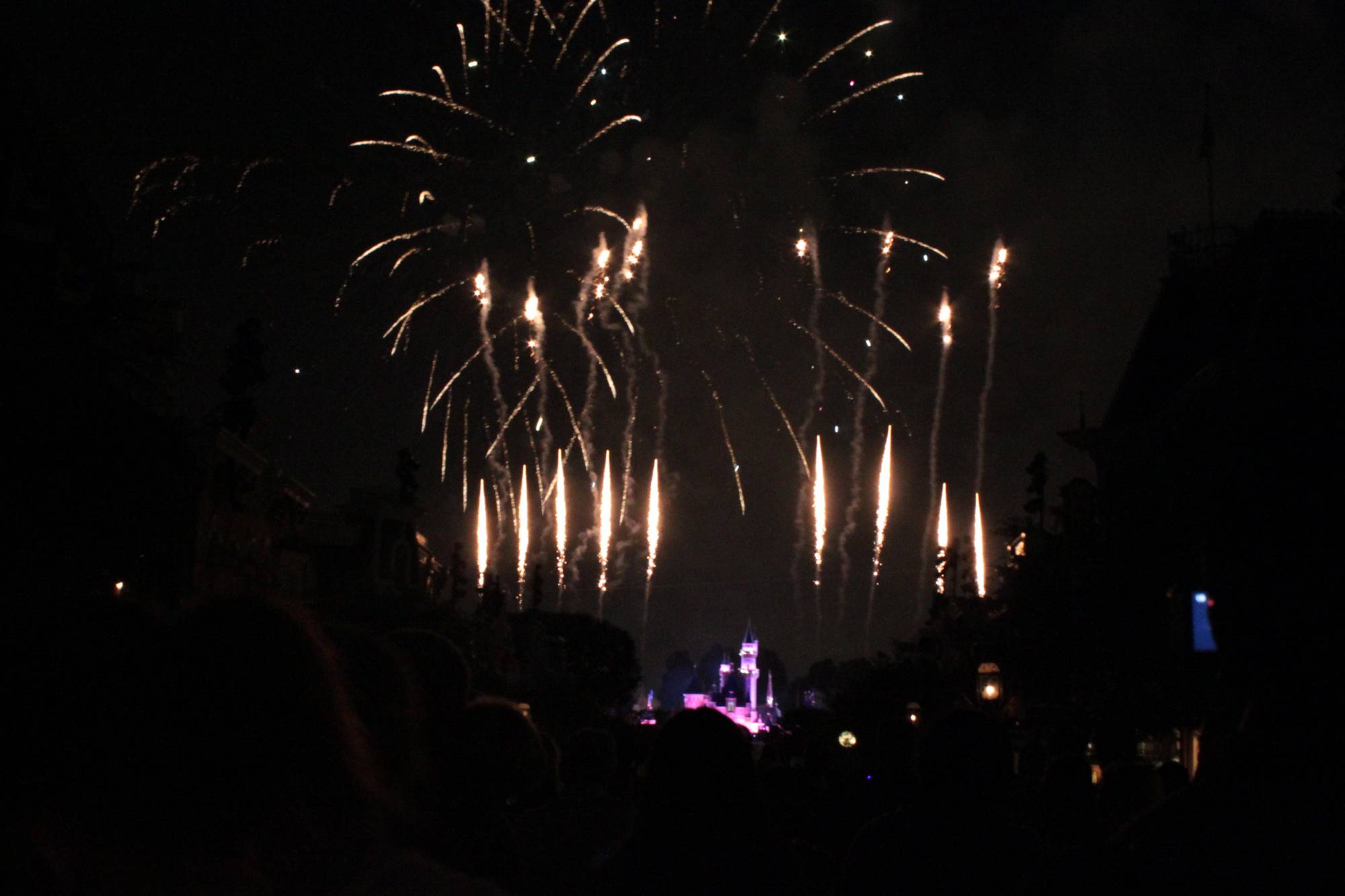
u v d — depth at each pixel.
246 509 29.94
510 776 5.57
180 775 2.54
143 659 2.65
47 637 2.67
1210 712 3.01
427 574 50.84
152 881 2.53
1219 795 2.83
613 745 7.59
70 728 2.57
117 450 14.72
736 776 5.34
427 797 5.27
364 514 40.75
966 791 5.83
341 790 2.69
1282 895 2.65
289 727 2.62
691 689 132.12
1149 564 24.33
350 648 3.91
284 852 2.61
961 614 38.81
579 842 7.08
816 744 13.38
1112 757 23.52
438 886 2.66
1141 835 3.03
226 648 2.64
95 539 14.52
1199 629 3.04
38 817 2.55
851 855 5.99
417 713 4.03
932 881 5.65
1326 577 2.63
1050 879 3.62
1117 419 35.94
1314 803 2.66
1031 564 29.77
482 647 46.31
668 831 5.26
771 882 5.24
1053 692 27.86
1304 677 2.66
